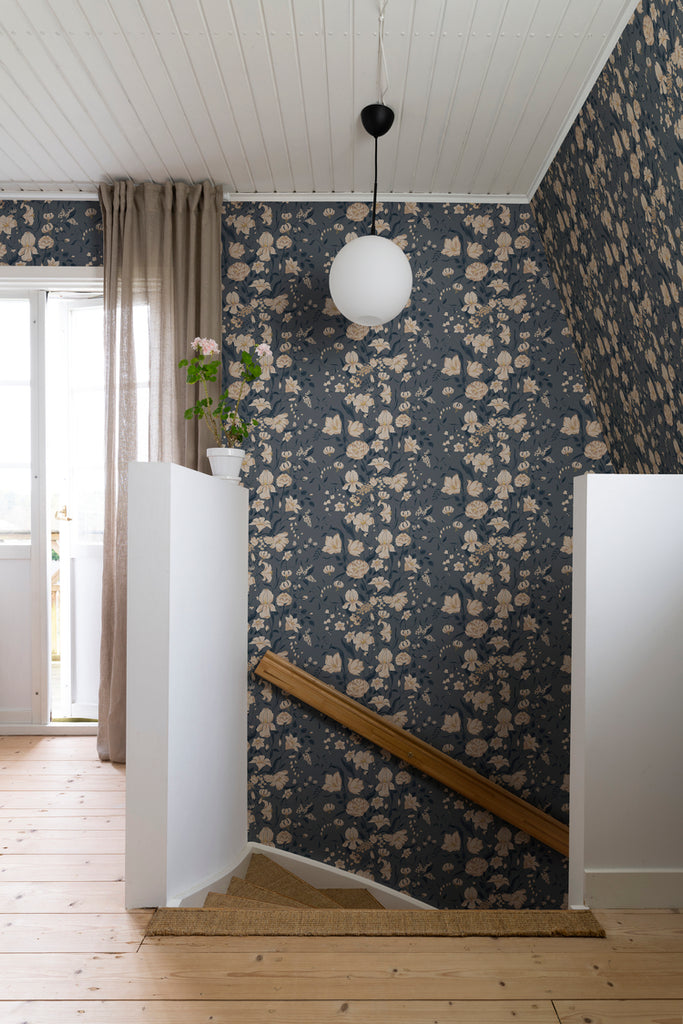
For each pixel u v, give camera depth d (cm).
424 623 316
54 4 205
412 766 313
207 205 312
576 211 270
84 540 372
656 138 204
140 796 190
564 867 312
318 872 307
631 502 188
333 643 316
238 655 273
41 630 358
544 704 315
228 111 259
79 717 374
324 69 234
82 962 162
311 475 318
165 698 189
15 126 269
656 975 157
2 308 358
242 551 279
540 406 318
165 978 156
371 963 161
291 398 319
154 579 189
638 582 189
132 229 314
